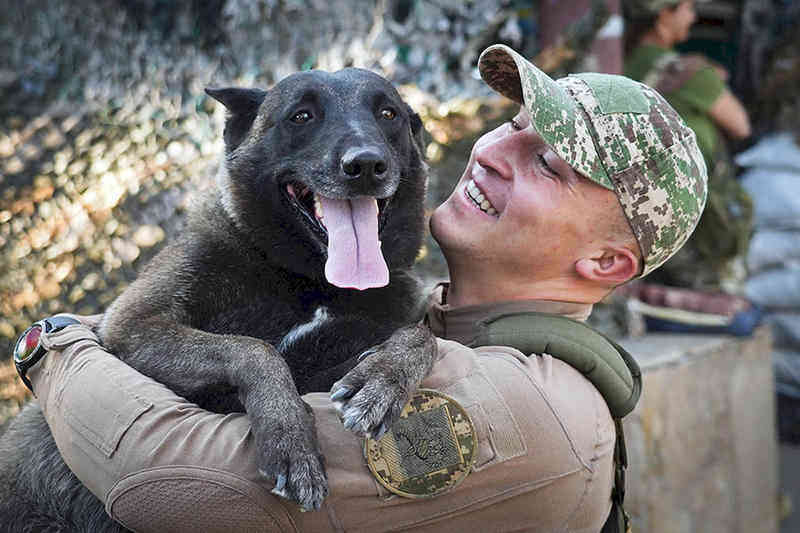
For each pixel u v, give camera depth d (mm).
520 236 2477
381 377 2113
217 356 2350
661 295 5438
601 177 2361
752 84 8000
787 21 7648
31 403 2883
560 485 2154
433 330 2771
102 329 2688
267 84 4988
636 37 5844
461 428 2068
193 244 2746
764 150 6855
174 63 4801
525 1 5535
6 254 4250
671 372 4492
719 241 5535
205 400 2451
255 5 4988
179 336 2467
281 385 2182
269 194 2764
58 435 2258
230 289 2703
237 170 2840
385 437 2055
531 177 2471
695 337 5270
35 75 4480
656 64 5586
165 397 2166
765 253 6578
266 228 2719
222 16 5055
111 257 4426
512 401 2127
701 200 2484
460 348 2256
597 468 2225
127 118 4586
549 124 2309
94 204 4410
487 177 2576
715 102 5465
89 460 2146
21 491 2635
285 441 2016
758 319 5430
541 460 2123
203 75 4840
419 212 2975
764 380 5520
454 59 5289
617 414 2381
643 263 2502
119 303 2689
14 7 4473
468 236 2568
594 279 2527
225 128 2977
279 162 2754
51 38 4543
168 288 2637
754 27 8008
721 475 4984
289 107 2785
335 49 5102
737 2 8695
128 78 4668
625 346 4898
